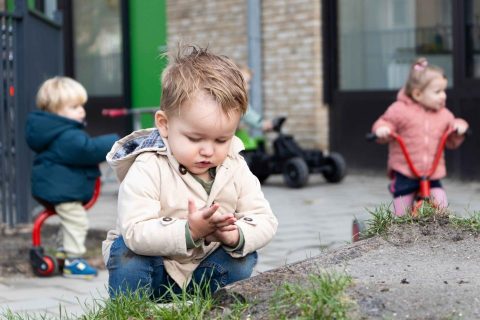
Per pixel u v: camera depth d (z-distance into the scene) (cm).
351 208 838
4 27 720
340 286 286
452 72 1048
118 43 1389
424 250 346
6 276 560
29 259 585
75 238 570
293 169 1016
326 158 1059
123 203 306
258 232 312
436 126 609
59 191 565
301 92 1173
